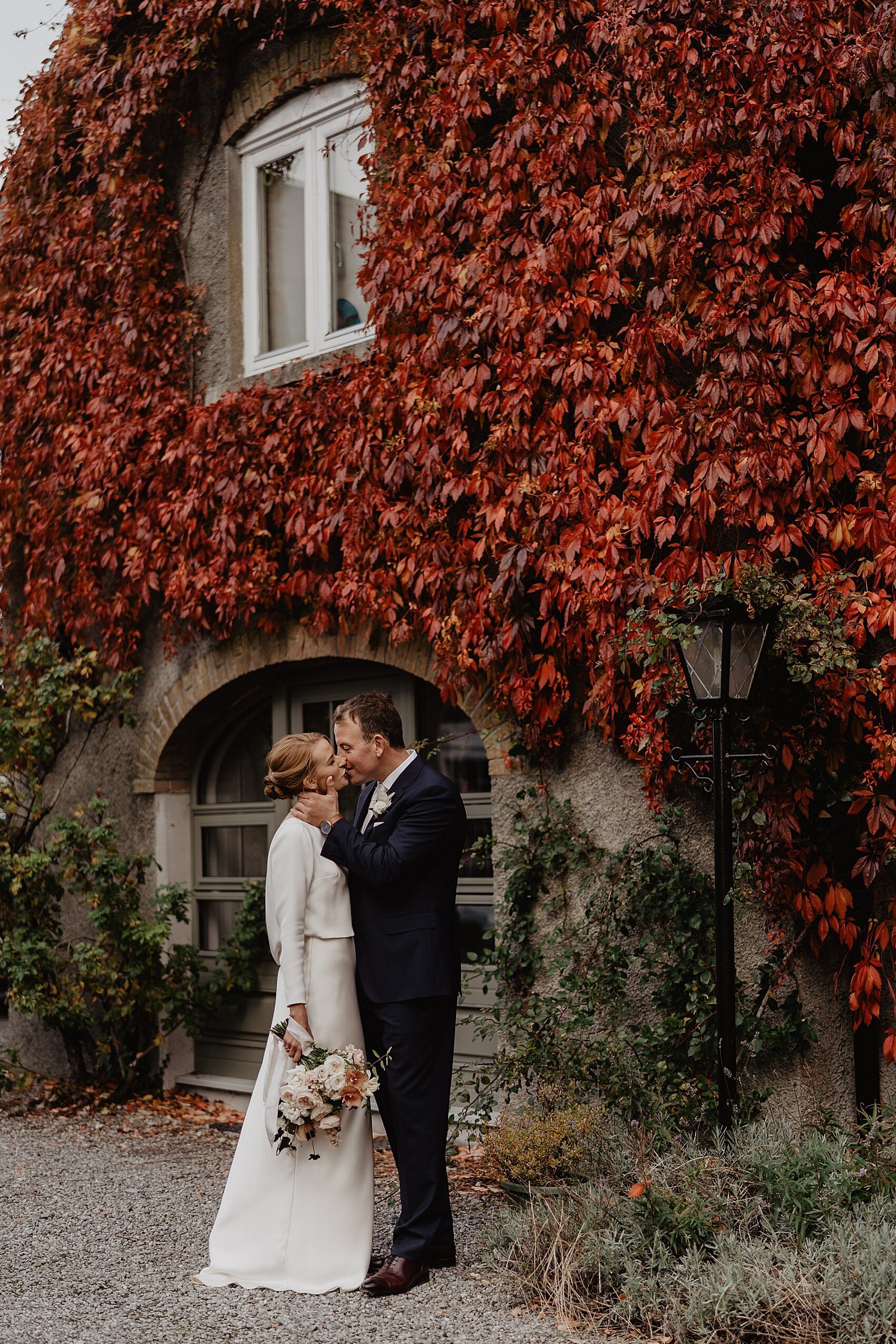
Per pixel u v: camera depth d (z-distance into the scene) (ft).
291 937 14.51
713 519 18.35
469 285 20.79
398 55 22.26
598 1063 18.56
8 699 27.96
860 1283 12.16
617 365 19.25
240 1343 12.65
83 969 25.52
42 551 28.55
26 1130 24.14
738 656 16.29
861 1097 18.43
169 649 26.63
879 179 17.65
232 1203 14.88
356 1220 14.56
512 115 21.49
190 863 28.04
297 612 24.97
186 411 26.35
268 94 26.32
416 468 21.58
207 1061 27.53
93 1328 13.20
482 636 20.66
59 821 26.45
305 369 24.63
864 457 18.12
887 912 17.93
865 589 17.78
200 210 27.58
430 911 14.58
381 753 14.76
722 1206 13.73
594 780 20.59
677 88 18.93
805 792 17.84
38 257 29.22
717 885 16.12
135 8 27.89
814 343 18.13
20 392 29.04
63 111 28.60
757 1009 18.49
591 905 19.92
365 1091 14.03
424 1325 13.07
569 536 19.40
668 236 19.01
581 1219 14.47
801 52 18.07
